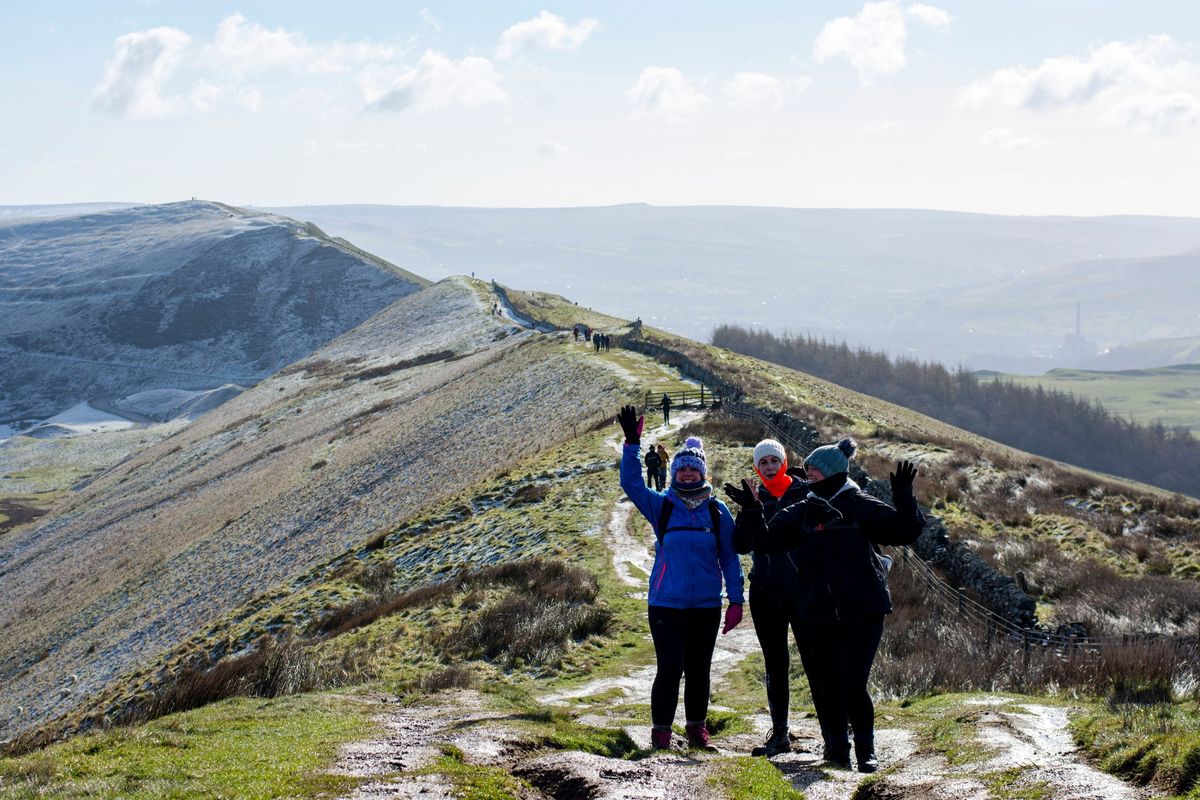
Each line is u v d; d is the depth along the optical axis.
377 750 6.90
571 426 52.91
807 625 7.55
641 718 9.55
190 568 59.41
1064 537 27.62
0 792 6.15
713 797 5.79
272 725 8.59
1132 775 5.73
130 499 98.00
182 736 8.05
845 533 7.37
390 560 34.81
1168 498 32.88
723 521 8.00
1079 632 18.03
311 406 111.81
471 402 74.12
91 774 6.63
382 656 18.31
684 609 7.82
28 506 142.62
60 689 44.88
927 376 196.62
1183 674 10.47
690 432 41.31
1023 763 6.32
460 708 9.77
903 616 17.94
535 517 32.44
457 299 155.38
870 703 7.25
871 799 6.21
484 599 22.38
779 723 8.25
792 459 35.50
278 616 30.56
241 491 78.69
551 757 6.75
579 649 17.17
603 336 79.62
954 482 34.12
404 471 62.84
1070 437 183.12
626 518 30.39
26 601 71.94
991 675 11.89
